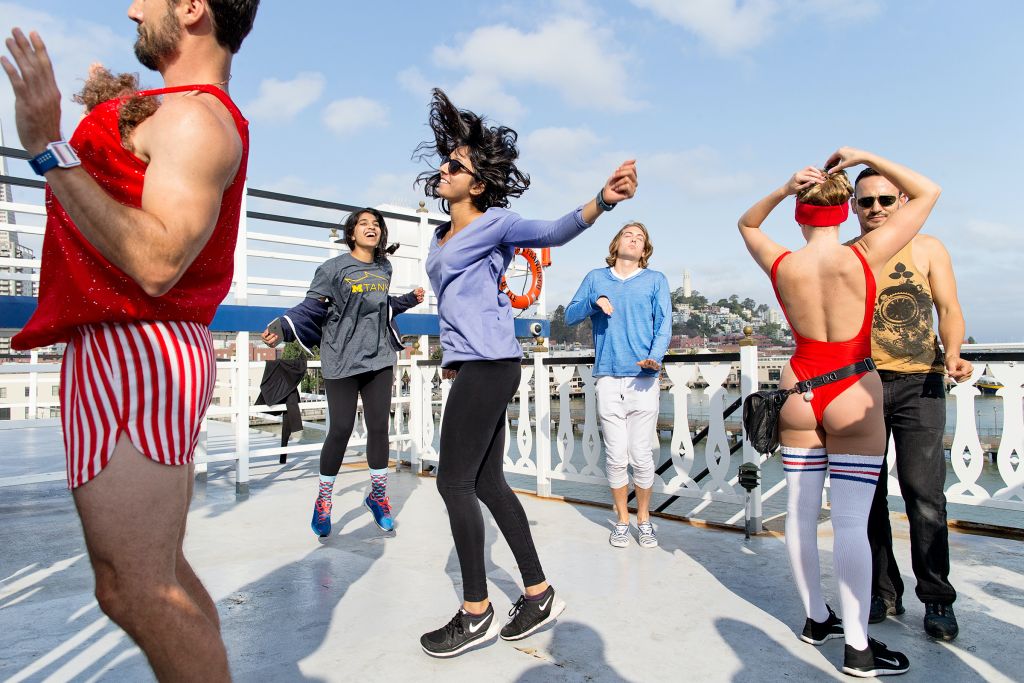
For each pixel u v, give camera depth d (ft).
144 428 3.91
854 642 6.37
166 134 3.72
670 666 6.62
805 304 6.81
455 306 7.25
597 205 6.28
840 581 6.50
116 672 6.38
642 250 11.90
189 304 4.18
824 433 6.98
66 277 3.89
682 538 11.51
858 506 6.54
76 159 3.38
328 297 11.61
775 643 7.16
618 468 11.04
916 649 6.97
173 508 4.07
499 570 9.76
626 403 11.12
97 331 3.94
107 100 4.44
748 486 11.43
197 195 3.66
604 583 9.14
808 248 6.86
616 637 7.34
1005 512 41.47
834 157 6.91
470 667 6.62
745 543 11.13
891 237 6.51
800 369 6.92
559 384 14.92
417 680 6.35
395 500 14.75
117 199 3.87
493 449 7.34
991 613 7.87
